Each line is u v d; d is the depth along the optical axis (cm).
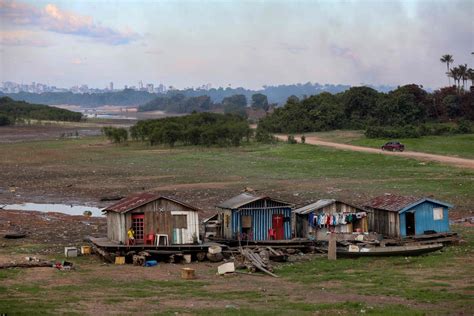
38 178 12406
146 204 5972
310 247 6250
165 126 19388
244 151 16350
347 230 6481
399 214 6338
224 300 4228
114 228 6181
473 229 7181
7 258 5803
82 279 4991
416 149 15300
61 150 18100
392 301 4156
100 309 3894
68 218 8319
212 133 18062
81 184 11525
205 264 5769
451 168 11994
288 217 6406
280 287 4694
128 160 15200
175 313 3762
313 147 16038
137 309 3906
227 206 6400
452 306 3975
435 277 4928
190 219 6050
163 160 14988
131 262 5819
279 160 14250
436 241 6300
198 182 11400
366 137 18175
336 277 5025
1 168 13988
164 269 5503
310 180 11288
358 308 3903
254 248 6053
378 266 5462
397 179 11006
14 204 9606
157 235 5972
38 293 4397
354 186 10400
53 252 6234
